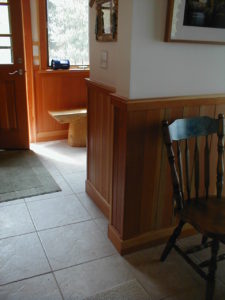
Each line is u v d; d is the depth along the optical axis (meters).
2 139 3.66
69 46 3.88
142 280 1.75
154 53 1.66
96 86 2.22
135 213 1.92
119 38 1.72
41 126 3.96
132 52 1.61
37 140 3.99
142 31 1.60
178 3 1.59
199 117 1.75
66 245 2.02
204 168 1.91
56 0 3.61
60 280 1.73
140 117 1.71
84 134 3.84
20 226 2.21
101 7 2.05
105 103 2.14
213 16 1.71
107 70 2.10
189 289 1.70
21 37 3.34
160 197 1.98
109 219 2.18
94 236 2.13
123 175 1.82
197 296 1.66
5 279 1.72
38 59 3.68
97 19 2.13
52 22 3.68
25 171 3.11
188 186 1.77
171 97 1.77
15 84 3.49
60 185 2.85
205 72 1.85
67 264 1.85
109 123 2.12
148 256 1.96
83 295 1.63
